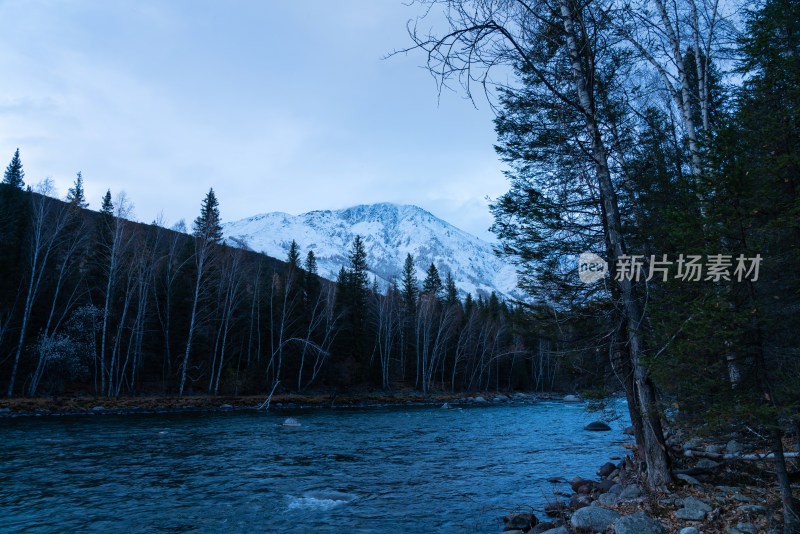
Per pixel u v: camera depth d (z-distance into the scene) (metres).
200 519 9.54
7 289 35.75
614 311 9.97
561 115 10.27
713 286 6.13
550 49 9.48
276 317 54.12
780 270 6.19
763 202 5.84
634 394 9.92
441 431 25.08
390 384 63.22
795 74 6.25
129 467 14.20
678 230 6.31
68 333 36.16
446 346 70.56
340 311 57.91
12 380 31.19
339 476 13.72
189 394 41.66
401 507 10.54
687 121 11.01
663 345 7.13
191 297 45.75
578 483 11.67
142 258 39.94
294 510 10.24
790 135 6.10
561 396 71.94
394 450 18.59
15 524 8.99
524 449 18.97
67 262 39.72
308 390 52.75
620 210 11.08
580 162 10.26
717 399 6.02
